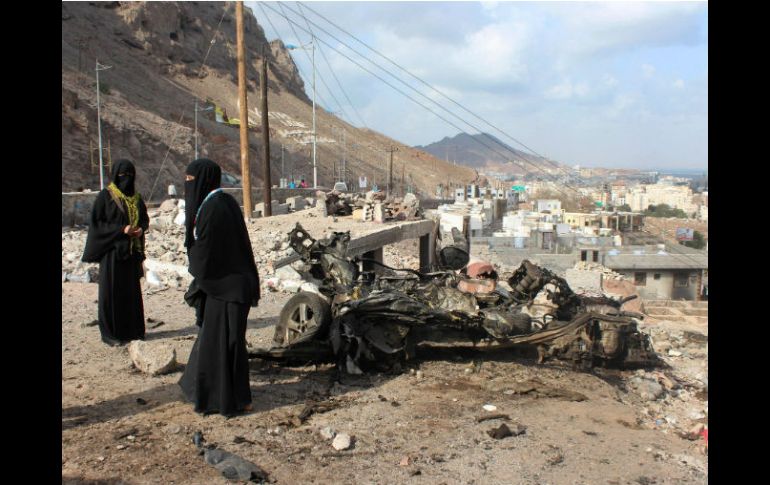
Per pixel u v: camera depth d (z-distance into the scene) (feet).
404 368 22.31
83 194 64.59
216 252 16.60
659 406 20.94
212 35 551.59
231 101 474.08
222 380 16.81
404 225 61.36
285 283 37.65
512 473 14.42
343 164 417.28
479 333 23.04
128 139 220.02
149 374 20.34
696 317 70.18
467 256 31.07
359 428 16.76
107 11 437.99
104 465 13.71
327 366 22.29
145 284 36.58
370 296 22.06
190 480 13.32
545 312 24.56
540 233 147.23
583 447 16.14
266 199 75.72
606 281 76.02
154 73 402.93
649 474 14.71
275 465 14.29
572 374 22.75
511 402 19.51
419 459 14.98
